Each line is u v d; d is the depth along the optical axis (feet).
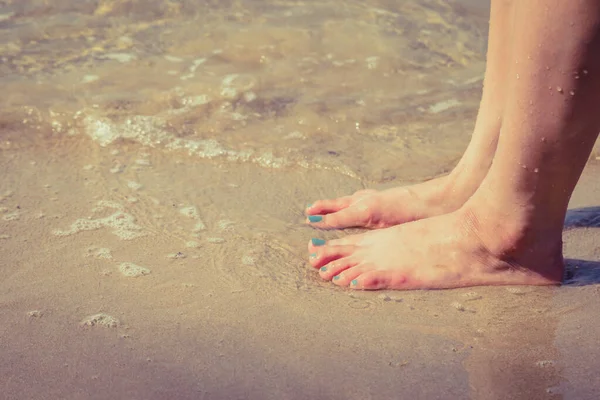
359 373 3.76
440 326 4.00
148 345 3.86
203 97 5.61
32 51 6.03
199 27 6.34
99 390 3.68
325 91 5.73
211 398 3.66
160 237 4.49
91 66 5.89
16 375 3.72
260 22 6.40
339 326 3.99
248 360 3.81
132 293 4.13
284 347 3.87
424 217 4.64
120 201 4.73
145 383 3.71
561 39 3.81
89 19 6.42
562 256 4.24
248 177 4.98
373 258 4.31
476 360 3.82
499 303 4.12
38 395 3.66
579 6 3.77
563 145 3.94
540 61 3.86
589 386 3.70
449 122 5.49
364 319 4.03
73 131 5.30
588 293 4.15
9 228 4.49
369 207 4.65
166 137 5.26
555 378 3.74
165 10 6.53
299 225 4.65
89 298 4.09
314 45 6.16
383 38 6.24
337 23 6.40
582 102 3.86
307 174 5.02
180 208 4.70
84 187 4.83
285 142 5.25
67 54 6.01
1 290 4.11
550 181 4.02
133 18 6.45
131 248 4.40
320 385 3.71
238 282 4.22
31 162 5.02
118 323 3.96
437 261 4.26
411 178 5.01
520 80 3.92
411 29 6.38
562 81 3.85
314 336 3.93
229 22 6.40
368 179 5.00
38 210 4.63
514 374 3.76
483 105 4.55
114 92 5.62
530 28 3.85
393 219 4.64
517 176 4.05
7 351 3.82
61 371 3.74
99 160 5.07
